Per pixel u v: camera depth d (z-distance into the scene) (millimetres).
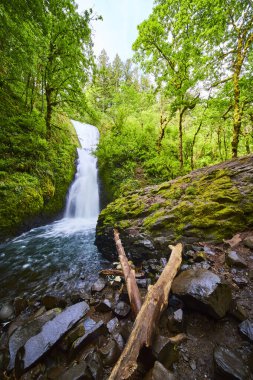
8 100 10938
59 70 11664
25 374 2352
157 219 5973
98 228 7594
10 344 2789
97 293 4090
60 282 5055
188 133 18594
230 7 7742
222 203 5453
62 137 15250
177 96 10695
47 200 10250
